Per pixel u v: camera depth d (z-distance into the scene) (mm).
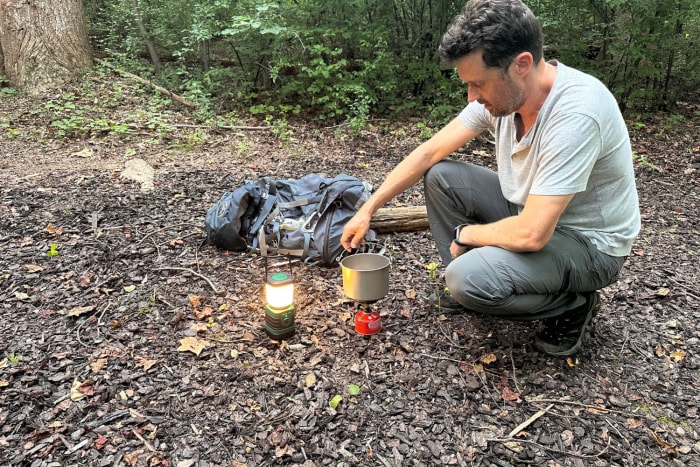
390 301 2699
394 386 2131
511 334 2441
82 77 6539
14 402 1959
